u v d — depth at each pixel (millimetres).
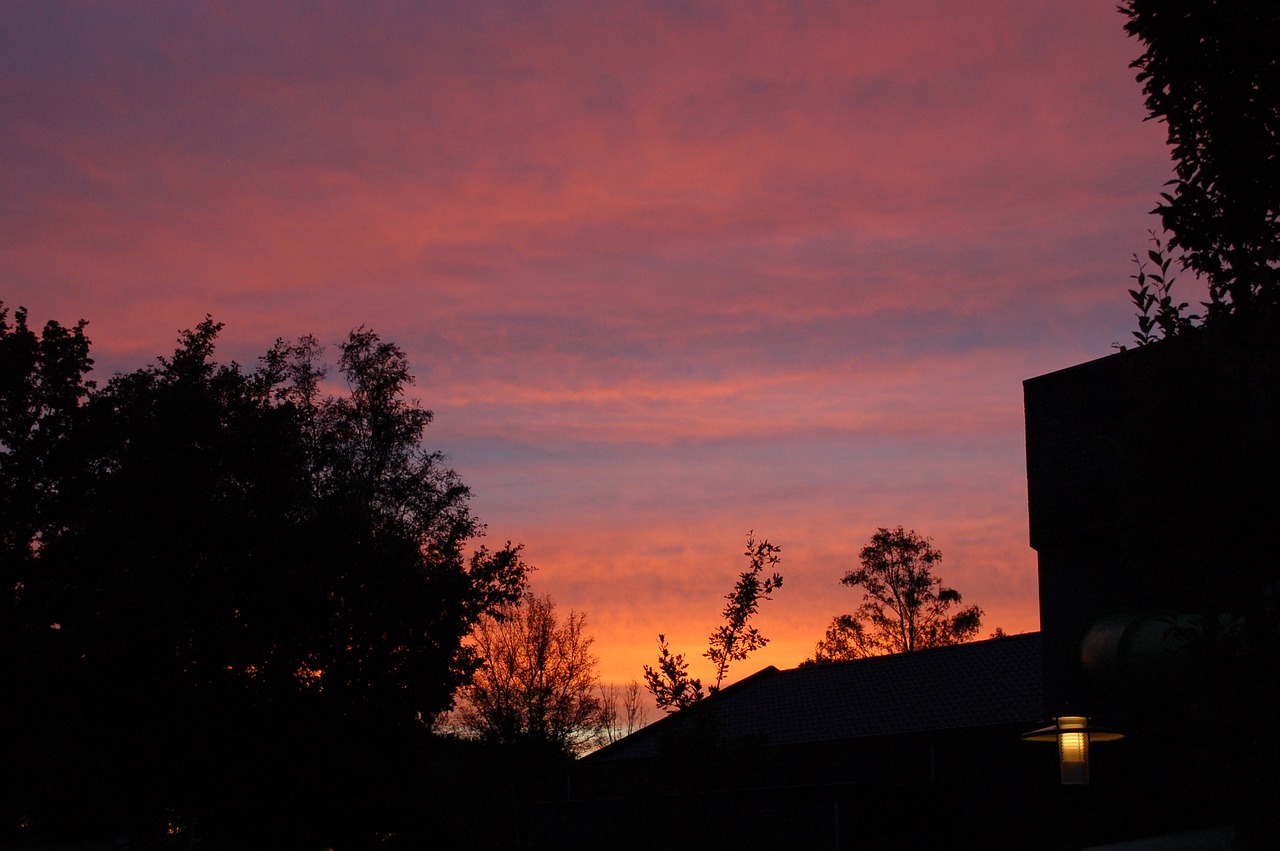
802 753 23875
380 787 26625
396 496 35094
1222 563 5914
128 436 28516
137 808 25922
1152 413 6035
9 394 36188
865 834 18188
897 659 28344
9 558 33656
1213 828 9547
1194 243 6938
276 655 26719
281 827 25797
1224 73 7133
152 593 25234
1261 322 6078
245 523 27031
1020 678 23016
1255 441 5902
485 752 42594
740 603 10031
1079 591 12766
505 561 31688
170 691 25156
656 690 9656
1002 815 19312
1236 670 5652
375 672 27234
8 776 26438
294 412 30297
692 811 9031
